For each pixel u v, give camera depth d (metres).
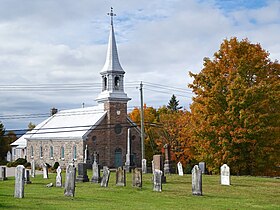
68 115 82.19
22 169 24.86
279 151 42.31
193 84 45.66
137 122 85.56
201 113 44.47
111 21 75.44
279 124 41.94
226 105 43.09
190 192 28.41
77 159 70.25
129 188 30.44
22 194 24.73
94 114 74.81
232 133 41.25
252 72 44.50
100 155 70.88
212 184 32.72
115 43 75.06
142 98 57.53
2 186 34.81
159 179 29.17
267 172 43.72
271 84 42.75
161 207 21.81
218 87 43.03
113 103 72.56
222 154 42.34
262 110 41.81
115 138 72.25
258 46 45.22
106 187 31.27
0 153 99.00
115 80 73.81
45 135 79.50
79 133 70.69
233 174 44.06
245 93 41.12
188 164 62.09
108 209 20.75
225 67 44.97
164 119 74.06
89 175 44.25
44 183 36.69
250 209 21.70
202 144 43.81
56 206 21.30
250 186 31.58
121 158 72.69
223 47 45.50
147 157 76.56
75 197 25.47
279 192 28.75
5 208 20.34
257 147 41.78
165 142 69.12
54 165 71.50
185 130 59.56
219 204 23.25
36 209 20.20
